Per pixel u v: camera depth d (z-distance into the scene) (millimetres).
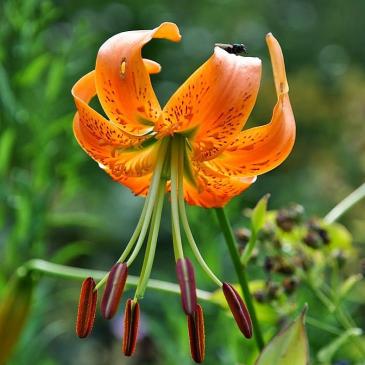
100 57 549
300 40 2795
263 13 2727
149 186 586
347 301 809
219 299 636
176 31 540
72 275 658
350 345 732
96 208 1531
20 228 764
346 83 1793
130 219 1561
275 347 569
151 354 898
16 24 784
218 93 538
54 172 789
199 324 570
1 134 794
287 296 649
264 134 553
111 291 561
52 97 799
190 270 561
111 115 562
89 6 2111
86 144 574
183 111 550
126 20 2180
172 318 746
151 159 581
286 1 2785
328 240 652
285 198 1524
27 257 765
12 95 778
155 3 2256
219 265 750
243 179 574
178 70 2143
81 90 562
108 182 1592
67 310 1175
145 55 2111
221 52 538
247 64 535
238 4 2527
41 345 783
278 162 559
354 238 869
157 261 1485
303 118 1829
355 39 2846
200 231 751
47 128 776
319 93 1842
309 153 1768
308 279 648
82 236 1512
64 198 787
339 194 1200
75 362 1201
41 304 761
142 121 562
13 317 662
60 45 845
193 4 2359
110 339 1229
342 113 1720
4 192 772
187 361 732
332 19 2883
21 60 787
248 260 617
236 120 542
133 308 573
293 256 652
